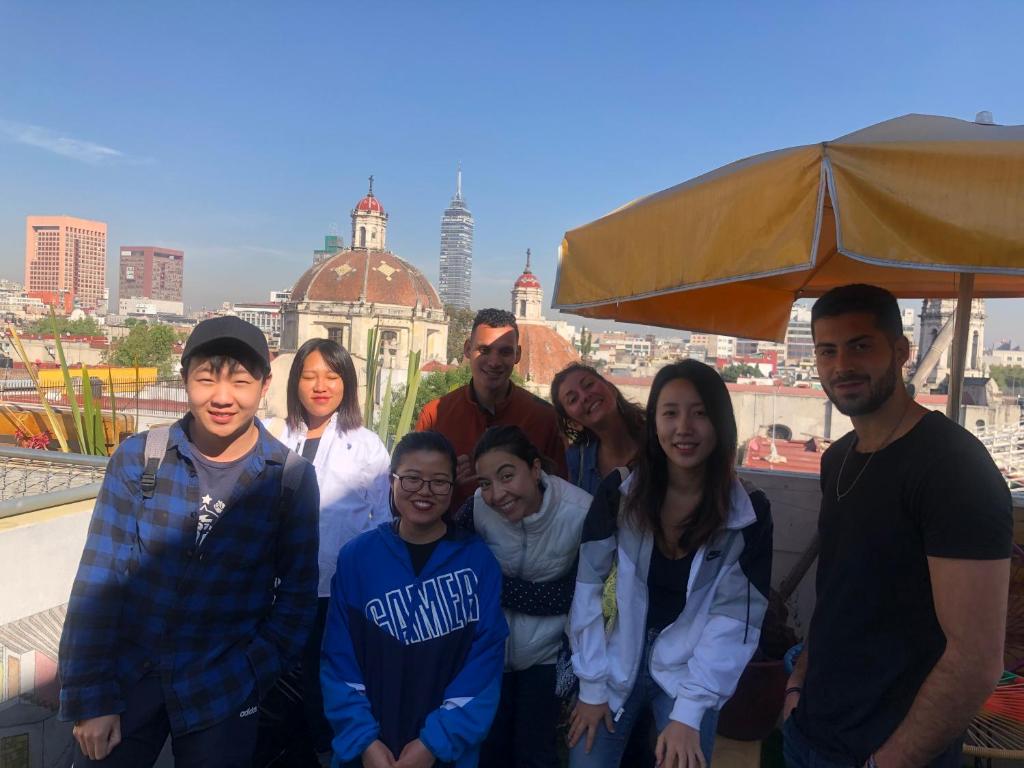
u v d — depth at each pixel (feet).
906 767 5.77
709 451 7.31
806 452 108.68
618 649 7.82
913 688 6.01
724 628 7.50
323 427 11.08
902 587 6.04
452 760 7.64
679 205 7.09
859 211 5.66
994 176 5.41
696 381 7.29
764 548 7.63
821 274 12.14
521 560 8.73
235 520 7.10
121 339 277.03
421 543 8.16
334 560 10.49
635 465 8.05
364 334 231.50
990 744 8.15
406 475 7.75
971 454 5.72
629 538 7.79
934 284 11.94
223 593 7.10
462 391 12.14
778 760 10.66
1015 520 11.73
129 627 6.94
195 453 7.08
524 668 8.89
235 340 6.79
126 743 6.81
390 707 7.74
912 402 6.57
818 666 6.59
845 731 6.26
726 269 6.38
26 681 8.94
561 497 8.75
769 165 6.19
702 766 7.02
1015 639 10.72
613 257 8.00
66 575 9.53
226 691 7.07
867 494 6.30
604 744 7.70
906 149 5.60
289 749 10.25
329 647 7.98
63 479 14.05
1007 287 11.76
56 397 64.03
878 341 6.40
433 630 7.84
